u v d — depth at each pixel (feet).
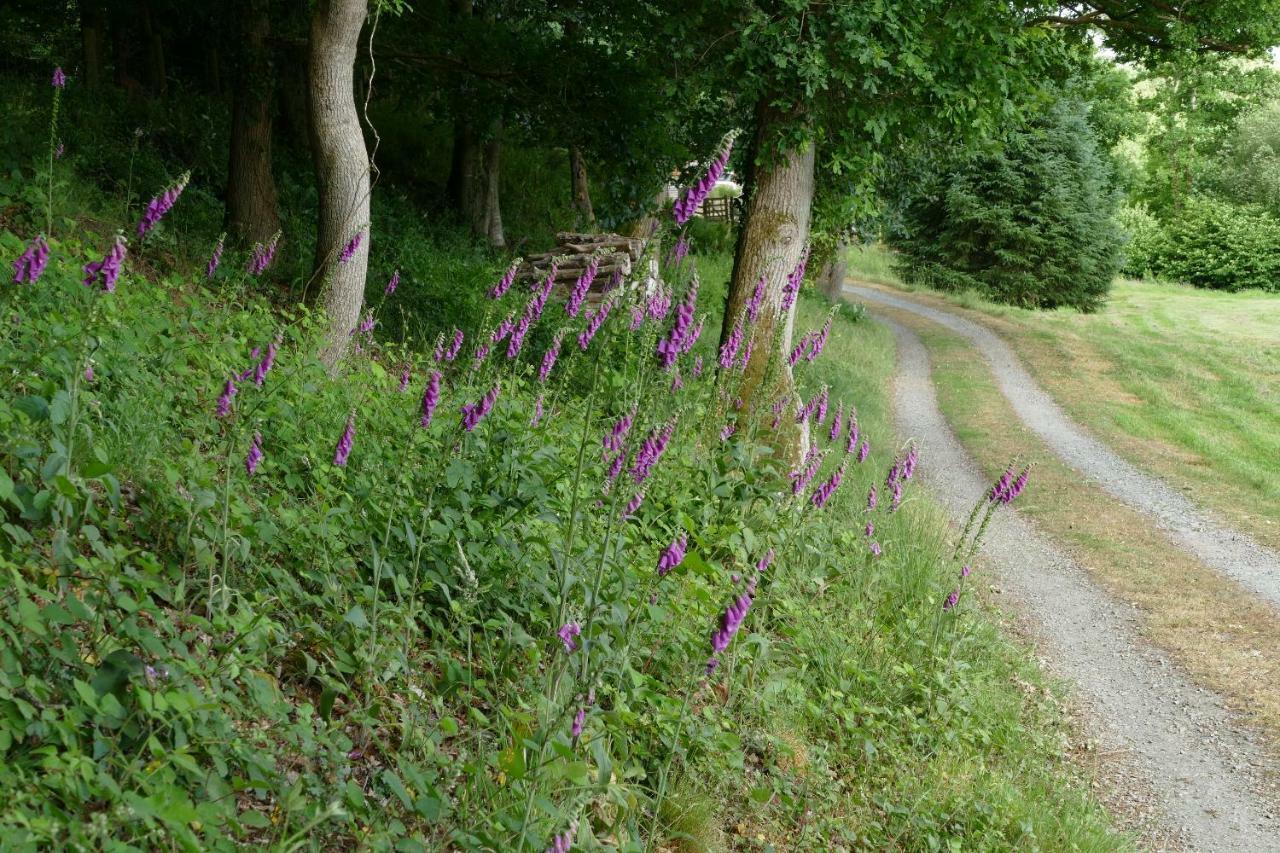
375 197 56.29
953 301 126.41
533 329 37.47
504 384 22.65
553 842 11.87
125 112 47.14
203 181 46.98
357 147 30.83
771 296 38.58
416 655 15.30
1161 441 65.72
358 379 22.81
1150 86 180.45
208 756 10.87
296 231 43.73
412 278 43.32
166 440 16.43
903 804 21.07
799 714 21.80
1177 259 165.89
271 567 14.60
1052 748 27.63
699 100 46.78
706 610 19.49
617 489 15.90
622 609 14.55
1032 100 44.88
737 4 39.42
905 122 42.22
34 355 16.11
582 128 44.93
